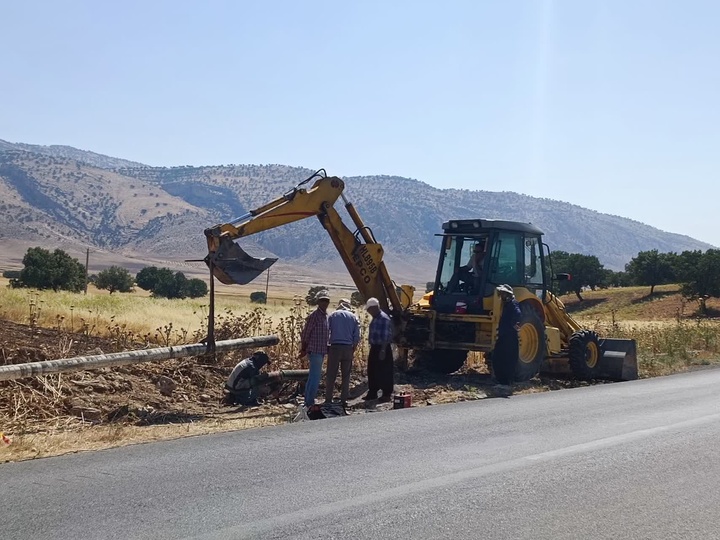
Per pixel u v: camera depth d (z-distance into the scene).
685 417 11.45
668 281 97.38
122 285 87.38
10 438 9.95
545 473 7.99
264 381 14.12
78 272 68.38
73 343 16.17
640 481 7.78
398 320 16.66
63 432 10.71
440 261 17.34
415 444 9.33
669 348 22.70
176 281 87.81
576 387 16.52
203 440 9.52
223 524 6.25
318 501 6.89
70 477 7.65
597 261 97.25
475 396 14.72
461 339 16.62
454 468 8.12
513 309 15.89
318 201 15.36
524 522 6.45
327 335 13.28
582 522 6.50
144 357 12.59
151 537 5.93
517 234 17.12
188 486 7.33
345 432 10.08
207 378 15.38
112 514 6.48
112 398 13.09
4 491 7.14
